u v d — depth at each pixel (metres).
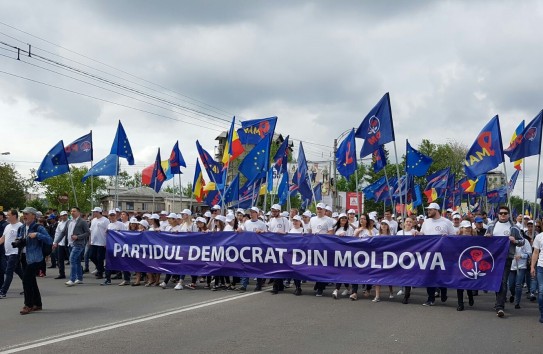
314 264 12.40
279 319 9.37
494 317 10.04
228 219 14.62
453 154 70.69
